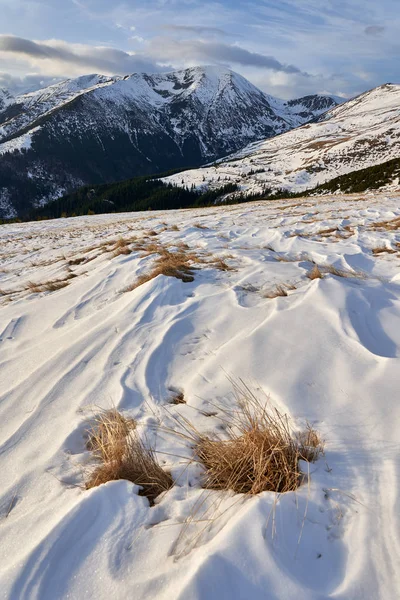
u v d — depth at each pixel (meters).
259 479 1.97
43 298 5.99
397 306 3.82
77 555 1.69
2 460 2.52
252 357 3.17
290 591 1.41
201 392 2.92
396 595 1.39
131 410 2.85
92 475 2.26
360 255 6.48
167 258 6.88
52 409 3.00
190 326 4.06
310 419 2.40
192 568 1.50
